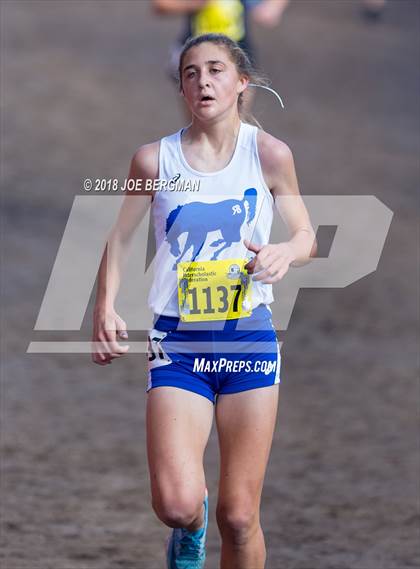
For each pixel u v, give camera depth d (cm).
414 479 1606
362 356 2311
